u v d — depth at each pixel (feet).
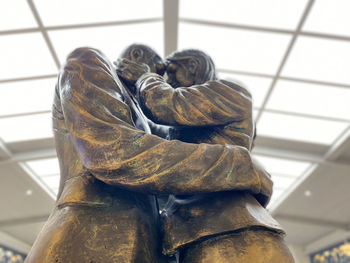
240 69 23.85
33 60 22.11
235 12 20.04
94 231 2.71
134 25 20.66
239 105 3.43
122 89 3.48
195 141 3.55
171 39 21.34
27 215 44.16
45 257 2.57
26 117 26.99
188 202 3.16
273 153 31.30
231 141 3.42
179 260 2.98
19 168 32.01
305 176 35.27
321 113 26.78
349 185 37.27
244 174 2.92
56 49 21.35
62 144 3.46
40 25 19.76
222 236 2.78
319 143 30.58
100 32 20.83
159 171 2.71
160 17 20.27
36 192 38.04
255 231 2.81
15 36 20.30
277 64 23.08
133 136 2.82
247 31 21.02
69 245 2.62
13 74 22.89
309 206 44.16
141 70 3.82
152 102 3.28
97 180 3.02
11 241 50.88
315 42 21.09
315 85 24.26
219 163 2.83
